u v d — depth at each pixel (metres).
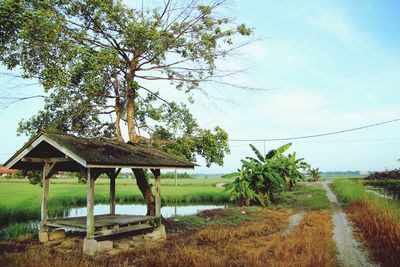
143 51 12.86
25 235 12.04
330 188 37.72
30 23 9.61
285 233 11.88
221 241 10.38
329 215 16.14
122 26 12.25
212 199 31.02
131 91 13.95
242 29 14.16
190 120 15.61
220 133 14.99
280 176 22.77
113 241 10.64
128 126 14.13
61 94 12.54
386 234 9.80
